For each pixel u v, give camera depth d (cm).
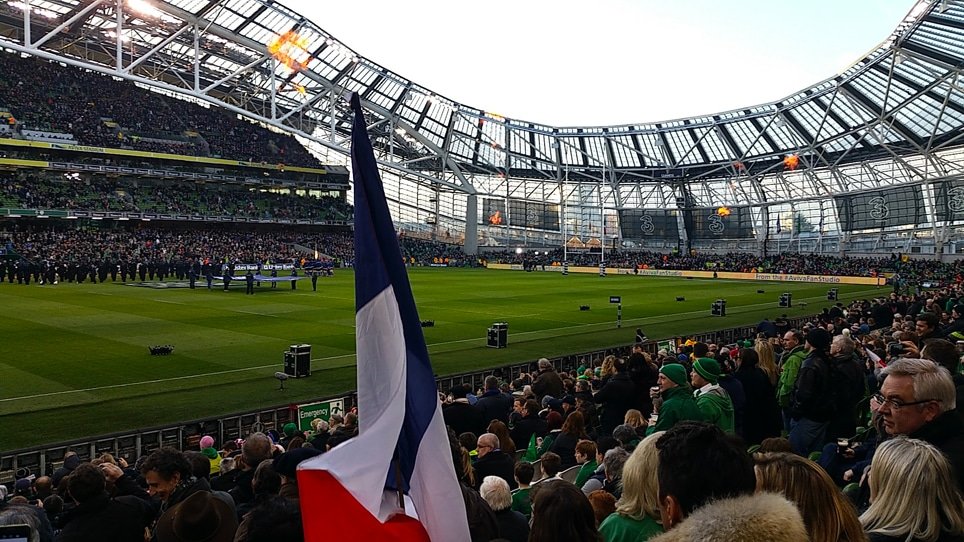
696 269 9912
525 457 1114
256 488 663
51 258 7331
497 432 1048
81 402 1948
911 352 1015
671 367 854
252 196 10744
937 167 8600
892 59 7012
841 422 892
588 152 11119
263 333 3253
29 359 2527
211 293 5200
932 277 7750
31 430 1686
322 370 2445
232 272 6419
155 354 2653
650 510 441
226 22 6931
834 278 8244
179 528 507
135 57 8200
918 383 510
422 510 443
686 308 4838
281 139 11275
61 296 4700
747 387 1027
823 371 875
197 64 6694
